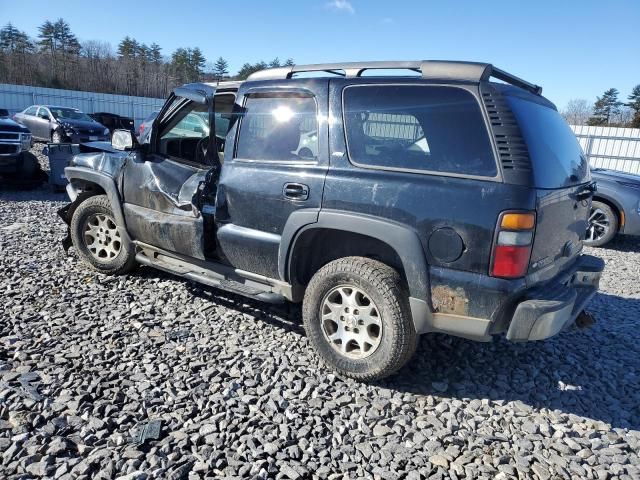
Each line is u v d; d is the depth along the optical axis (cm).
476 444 272
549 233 297
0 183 1027
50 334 373
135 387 307
